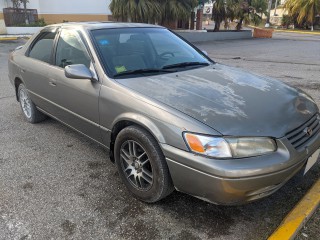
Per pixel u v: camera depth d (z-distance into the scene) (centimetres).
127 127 279
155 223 260
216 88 289
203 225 257
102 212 275
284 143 236
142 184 281
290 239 232
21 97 496
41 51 429
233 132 229
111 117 298
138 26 394
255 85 306
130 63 330
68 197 297
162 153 254
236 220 262
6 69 945
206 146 227
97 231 252
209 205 281
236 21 2473
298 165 243
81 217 269
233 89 290
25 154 384
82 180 326
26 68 445
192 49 405
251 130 233
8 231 253
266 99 275
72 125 376
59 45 388
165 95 271
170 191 268
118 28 372
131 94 280
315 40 2248
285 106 269
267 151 231
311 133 266
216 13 2203
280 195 292
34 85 433
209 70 347
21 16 1988
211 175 224
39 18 2100
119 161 299
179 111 247
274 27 3956
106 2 2162
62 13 2134
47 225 259
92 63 325
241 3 2275
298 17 3612
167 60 355
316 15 3494
